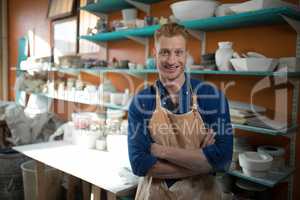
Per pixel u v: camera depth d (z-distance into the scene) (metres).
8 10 4.67
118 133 2.41
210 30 2.11
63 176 2.73
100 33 2.57
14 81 4.53
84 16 3.18
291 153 1.77
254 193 1.84
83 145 2.40
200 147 1.43
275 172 1.68
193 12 1.86
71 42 3.40
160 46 1.37
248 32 1.94
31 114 3.47
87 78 3.26
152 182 1.45
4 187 2.84
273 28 1.82
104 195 2.31
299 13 1.57
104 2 2.55
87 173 1.84
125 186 1.67
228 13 1.77
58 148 2.37
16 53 4.48
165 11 2.40
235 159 1.76
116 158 2.13
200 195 1.42
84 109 3.27
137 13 2.61
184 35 1.39
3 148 3.18
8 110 3.51
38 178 2.27
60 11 3.44
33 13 4.06
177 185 1.41
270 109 1.84
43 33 3.88
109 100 2.69
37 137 3.45
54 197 2.67
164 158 1.38
